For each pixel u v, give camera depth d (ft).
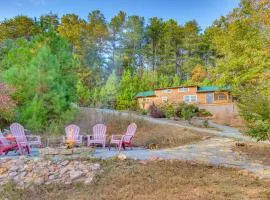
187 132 51.72
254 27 47.19
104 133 37.68
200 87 100.94
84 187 21.62
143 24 184.34
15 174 23.27
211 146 38.17
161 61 179.11
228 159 30.35
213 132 54.13
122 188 20.95
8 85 43.86
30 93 47.16
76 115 57.16
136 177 23.04
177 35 176.45
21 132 33.71
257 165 27.99
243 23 50.44
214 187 20.92
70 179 22.90
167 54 175.63
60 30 150.82
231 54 52.54
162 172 24.31
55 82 48.88
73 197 19.63
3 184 22.08
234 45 52.16
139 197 18.94
